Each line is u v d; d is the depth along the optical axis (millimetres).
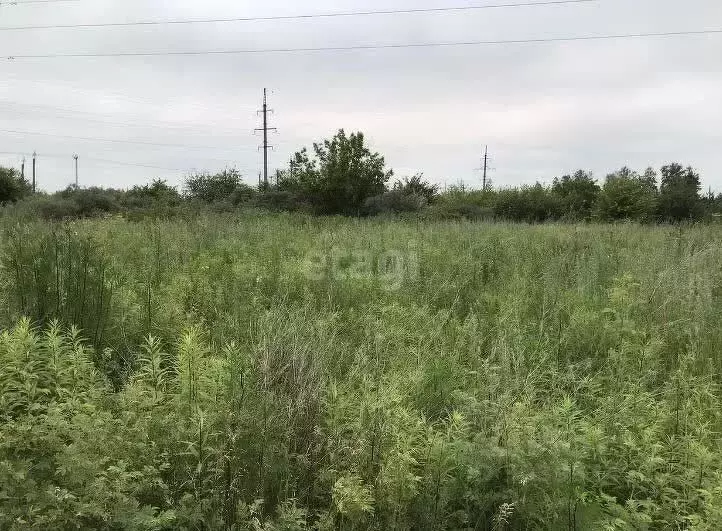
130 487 2268
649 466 2730
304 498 2602
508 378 3596
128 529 2115
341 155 28031
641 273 6520
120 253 7594
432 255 8188
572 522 2486
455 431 2945
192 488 2473
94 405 2676
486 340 4984
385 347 4301
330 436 2807
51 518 2002
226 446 2523
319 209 28469
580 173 39312
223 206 24875
